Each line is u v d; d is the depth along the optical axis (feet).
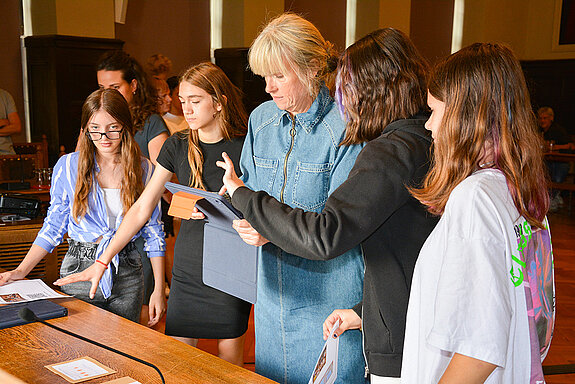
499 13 37.88
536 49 38.91
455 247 3.71
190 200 6.56
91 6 22.38
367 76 5.34
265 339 6.93
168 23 26.58
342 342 6.35
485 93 3.85
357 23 33.14
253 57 6.15
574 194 31.86
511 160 3.84
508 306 3.59
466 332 3.56
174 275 8.67
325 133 6.30
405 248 5.13
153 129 11.18
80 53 21.98
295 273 6.55
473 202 3.75
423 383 4.06
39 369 5.29
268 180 6.73
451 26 37.73
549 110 31.35
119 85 10.94
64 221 8.23
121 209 8.15
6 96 19.24
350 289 6.35
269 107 7.02
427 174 4.60
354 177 4.83
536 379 3.97
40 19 22.07
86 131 7.91
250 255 6.40
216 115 8.39
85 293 7.93
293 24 6.07
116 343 5.92
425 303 4.08
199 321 8.49
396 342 5.24
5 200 12.23
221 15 27.86
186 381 5.09
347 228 4.68
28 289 7.45
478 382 3.56
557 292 16.61
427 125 4.30
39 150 19.48
